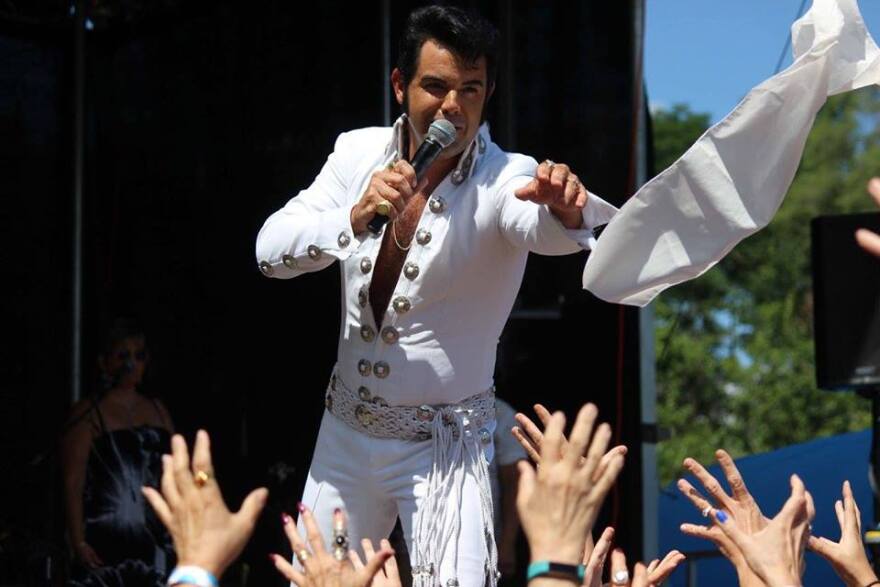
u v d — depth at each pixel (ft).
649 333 33.30
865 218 28.71
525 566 33.14
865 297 28.45
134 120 39.91
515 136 33.58
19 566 33.86
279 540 35.09
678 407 105.19
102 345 38.63
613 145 33.37
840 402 102.83
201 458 12.41
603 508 33.14
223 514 12.30
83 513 32.73
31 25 40.19
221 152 37.78
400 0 34.42
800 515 14.02
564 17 33.78
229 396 37.22
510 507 32.30
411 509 18.26
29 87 40.19
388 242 18.51
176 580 12.08
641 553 32.65
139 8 40.04
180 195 38.73
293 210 18.95
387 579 15.06
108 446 32.89
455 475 18.30
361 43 34.50
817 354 28.96
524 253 18.90
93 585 32.32
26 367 39.27
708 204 17.38
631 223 17.44
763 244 110.11
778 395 103.35
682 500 37.83
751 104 17.37
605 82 33.50
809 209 109.91
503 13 33.55
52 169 40.22
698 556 33.78
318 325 35.53
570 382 33.68
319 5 35.50
